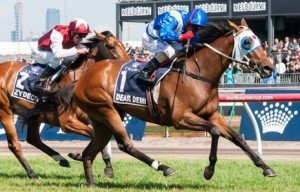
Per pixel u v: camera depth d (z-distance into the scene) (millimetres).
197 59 12812
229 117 27875
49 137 24359
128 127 23844
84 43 15828
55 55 15281
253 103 22328
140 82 13086
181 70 12773
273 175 12453
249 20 37375
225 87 32281
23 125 15188
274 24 34719
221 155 19828
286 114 21922
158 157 18969
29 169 15234
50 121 15508
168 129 25688
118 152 21328
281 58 33562
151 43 13219
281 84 32156
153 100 12953
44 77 15469
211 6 35219
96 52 15773
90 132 14797
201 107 12695
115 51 15945
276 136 22016
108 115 13336
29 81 15555
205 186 13258
